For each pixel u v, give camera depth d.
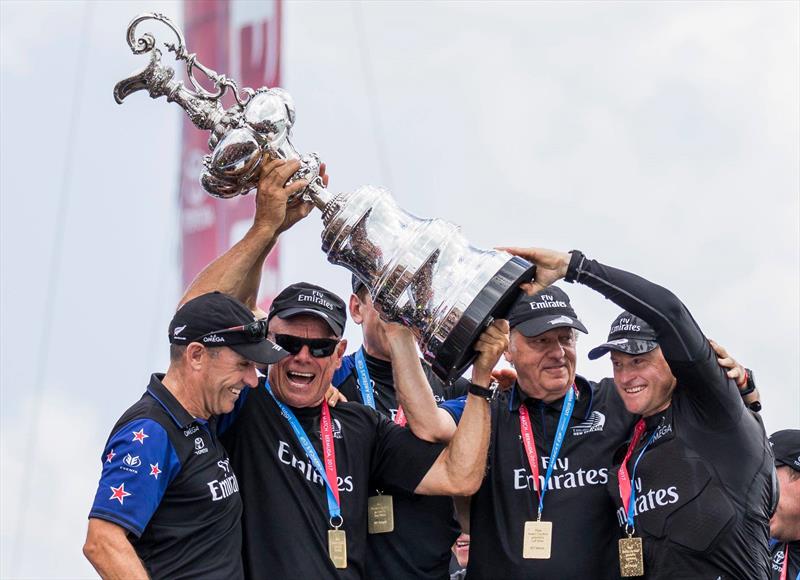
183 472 9.63
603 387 11.78
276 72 17.69
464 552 14.44
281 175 9.84
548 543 11.05
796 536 13.64
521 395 11.65
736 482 10.71
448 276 9.34
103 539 9.25
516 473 11.34
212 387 9.75
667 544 10.68
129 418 9.67
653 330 10.54
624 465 11.08
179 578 9.53
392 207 9.66
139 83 9.81
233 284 10.26
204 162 9.83
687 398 10.94
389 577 11.19
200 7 18.28
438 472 10.71
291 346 10.45
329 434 10.74
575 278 10.07
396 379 10.95
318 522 10.38
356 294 12.41
